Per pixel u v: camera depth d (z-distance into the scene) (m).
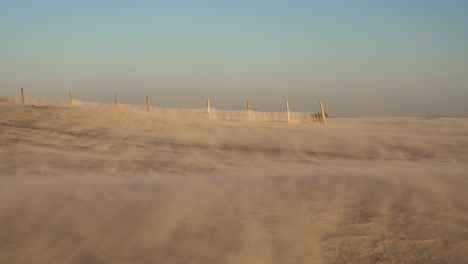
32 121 21.98
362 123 37.00
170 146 19.28
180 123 24.91
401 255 5.77
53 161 14.66
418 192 9.49
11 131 20.03
